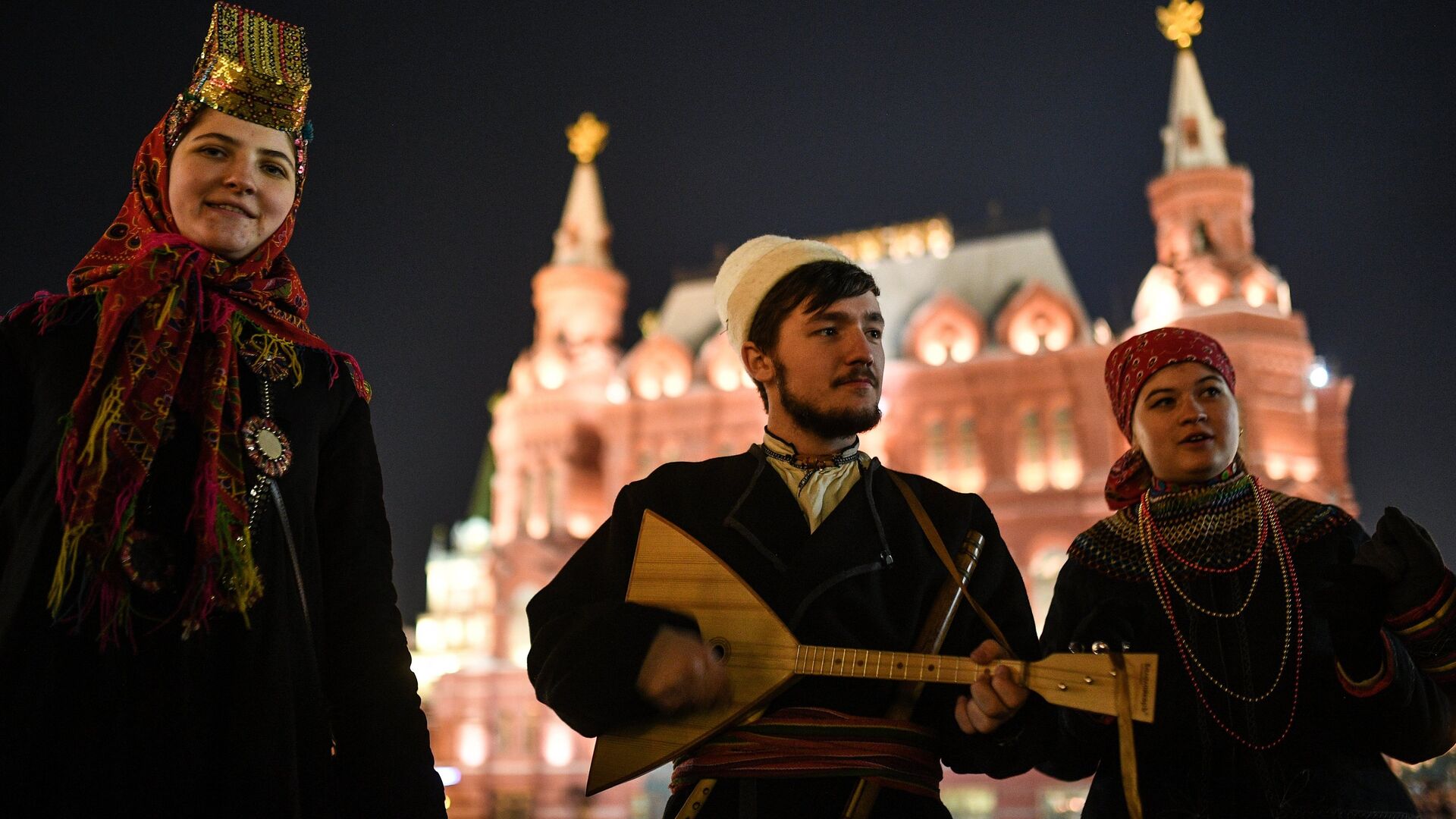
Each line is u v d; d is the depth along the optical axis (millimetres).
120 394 2518
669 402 41812
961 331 40156
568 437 42469
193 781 2438
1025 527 36406
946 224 44844
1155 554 3627
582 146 48719
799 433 3371
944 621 3037
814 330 3316
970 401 38562
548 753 38500
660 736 2924
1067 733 3365
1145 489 3980
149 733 2420
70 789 2340
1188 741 3371
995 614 3184
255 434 2717
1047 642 3883
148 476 2561
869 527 3162
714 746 2906
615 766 2951
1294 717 3279
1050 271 42281
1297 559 3461
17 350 2674
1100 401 37125
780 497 3248
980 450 37969
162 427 2557
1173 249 39031
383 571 2961
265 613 2631
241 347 2789
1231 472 3686
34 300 2752
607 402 42688
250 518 2668
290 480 2785
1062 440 37344
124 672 2438
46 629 2404
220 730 2514
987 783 32250
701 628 2998
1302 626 3350
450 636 46781
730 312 3506
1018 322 39375
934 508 3311
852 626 3018
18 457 2629
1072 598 3826
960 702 2863
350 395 3051
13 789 2299
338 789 2701
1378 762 3266
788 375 3328
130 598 2463
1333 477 36969
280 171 3002
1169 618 3533
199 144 2904
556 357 43875
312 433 2885
